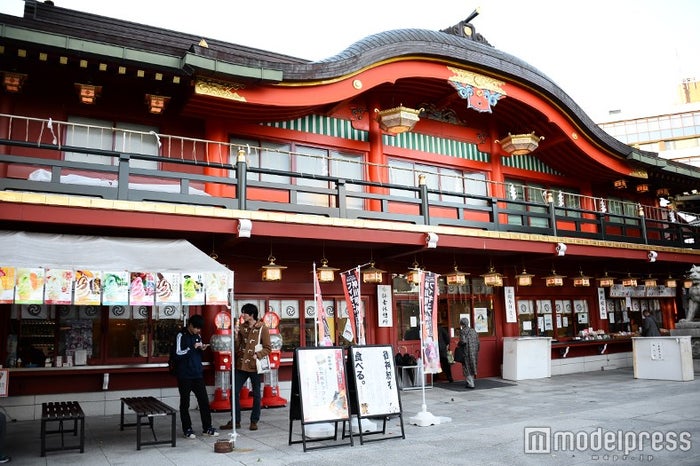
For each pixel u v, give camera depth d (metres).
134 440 8.12
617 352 18.98
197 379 8.38
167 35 13.16
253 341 9.00
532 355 15.38
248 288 12.26
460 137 16.12
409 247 12.89
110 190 9.48
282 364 12.22
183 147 12.03
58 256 7.86
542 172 17.97
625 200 20.89
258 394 8.97
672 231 18.91
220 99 10.99
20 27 8.85
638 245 16.81
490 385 14.04
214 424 9.48
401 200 12.62
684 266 20.91
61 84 11.04
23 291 7.13
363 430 8.55
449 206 13.38
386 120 13.50
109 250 8.48
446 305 15.28
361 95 14.47
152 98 10.78
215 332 11.53
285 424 9.34
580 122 16.28
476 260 15.91
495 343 15.92
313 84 11.91
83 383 10.47
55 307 10.52
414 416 9.58
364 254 13.85
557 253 14.86
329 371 7.80
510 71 14.77
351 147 14.12
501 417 9.43
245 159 11.48
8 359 10.02
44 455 7.11
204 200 10.27
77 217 9.08
